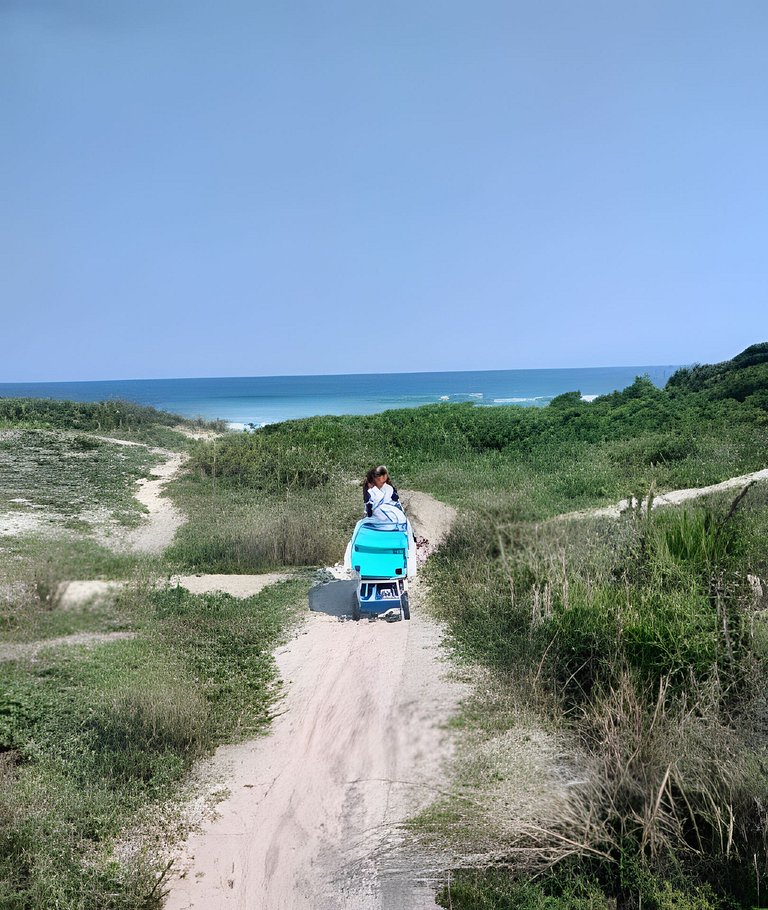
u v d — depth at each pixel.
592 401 32.19
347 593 9.51
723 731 5.07
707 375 34.19
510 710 5.90
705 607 6.65
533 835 4.43
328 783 5.16
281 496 15.81
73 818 4.70
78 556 10.43
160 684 6.41
